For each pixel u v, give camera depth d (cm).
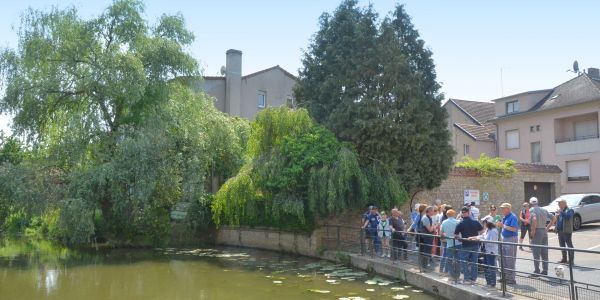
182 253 1961
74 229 1864
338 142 1733
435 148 1819
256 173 1742
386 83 1759
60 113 2122
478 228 987
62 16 2017
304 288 1166
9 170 1862
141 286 1258
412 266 1221
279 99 3594
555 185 2475
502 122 3541
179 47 2136
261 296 1090
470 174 2164
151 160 1942
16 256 1905
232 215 1909
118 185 1920
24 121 1961
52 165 1973
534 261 827
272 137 1781
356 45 1839
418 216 1273
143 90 1945
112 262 1709
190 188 2088
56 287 1255
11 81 1945
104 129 2044
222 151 2353
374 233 1422
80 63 2048
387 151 1755
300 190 1702
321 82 1931
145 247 2188
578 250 716
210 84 3378
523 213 1287
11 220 2144
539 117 3272
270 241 2006
